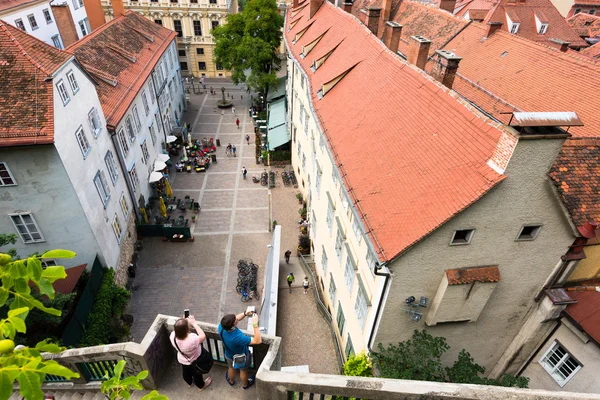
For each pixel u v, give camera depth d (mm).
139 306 25203
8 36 18688
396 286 13328
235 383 8617
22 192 18844
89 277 20781
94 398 9766
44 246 20844
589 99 19547
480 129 12648
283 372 7195
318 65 28750
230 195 36531
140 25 44219
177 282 27078
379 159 16266
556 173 13062
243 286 26156
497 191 11453
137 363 8195
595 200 12828
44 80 18219
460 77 27281
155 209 34031
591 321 13125
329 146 20062
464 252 12844
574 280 14492
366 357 15617
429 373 13336
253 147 45281
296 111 35500
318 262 25359
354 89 22266
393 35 23703
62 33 33344
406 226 12828
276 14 50281
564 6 57750
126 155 28531
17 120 17578
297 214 34125
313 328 21906
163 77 42938
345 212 18078
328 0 41219
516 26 39812
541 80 22484
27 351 3527
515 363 16266
